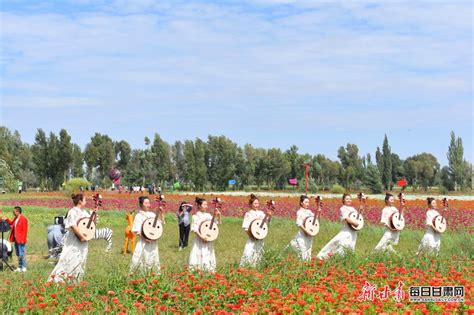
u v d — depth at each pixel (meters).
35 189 91.25
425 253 14.02
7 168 59.22
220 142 83.56
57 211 35.00
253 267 12.48
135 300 9.68
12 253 19.34
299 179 90.75
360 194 16.33
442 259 13.47
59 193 56.94
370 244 20.84
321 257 14.44
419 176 98.06
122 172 96.25
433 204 17.55
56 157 77.81
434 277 10.41
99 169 94.50
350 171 91.19
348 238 15.90
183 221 20.53
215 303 9.20
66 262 12.73
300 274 11.20
